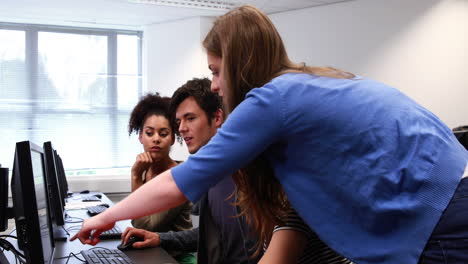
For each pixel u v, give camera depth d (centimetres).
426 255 87
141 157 246
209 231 165
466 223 85
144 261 166
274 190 115
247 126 96
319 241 115
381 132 92
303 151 98
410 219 89
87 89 522
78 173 515
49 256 148
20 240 144
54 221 198
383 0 420
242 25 105
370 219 92
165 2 440
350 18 440
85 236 109
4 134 491
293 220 113
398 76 414
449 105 392
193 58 498
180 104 191
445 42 391
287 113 95
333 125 94
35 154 149
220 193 161
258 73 105
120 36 539
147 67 529
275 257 110
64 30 518
